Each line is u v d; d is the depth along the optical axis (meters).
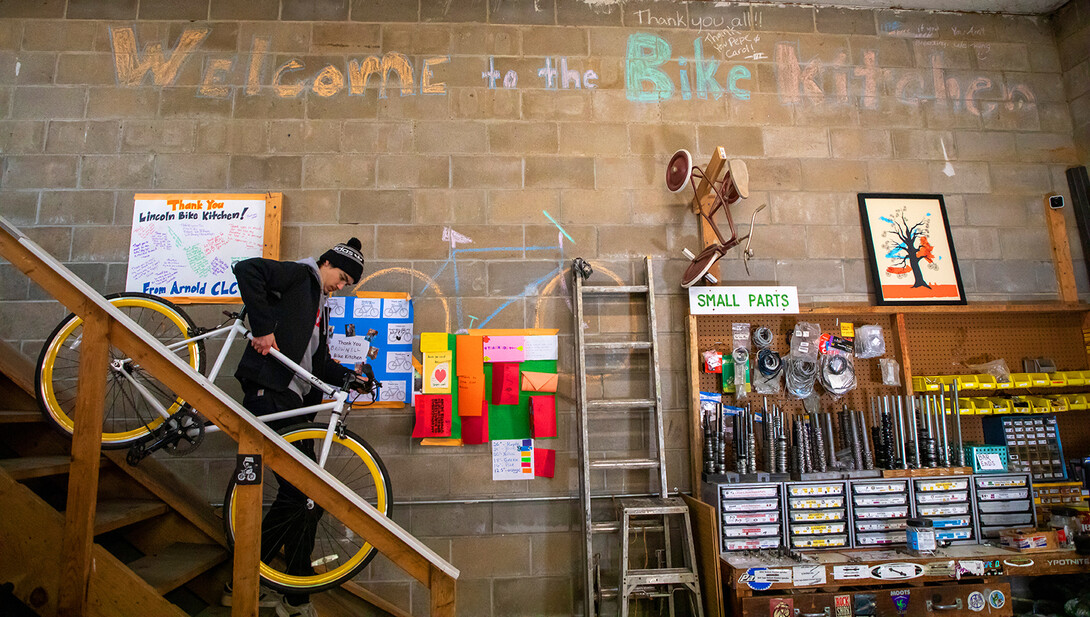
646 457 3.30
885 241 3.60
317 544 3.06
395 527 1.89
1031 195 3.76
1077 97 3.82
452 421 3.22
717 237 3.25
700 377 3.41
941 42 3.85
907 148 3.73
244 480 1.91
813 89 3.73
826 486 3.07
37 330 3.16
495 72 3.57
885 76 3.79
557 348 3.34
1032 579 3.25
